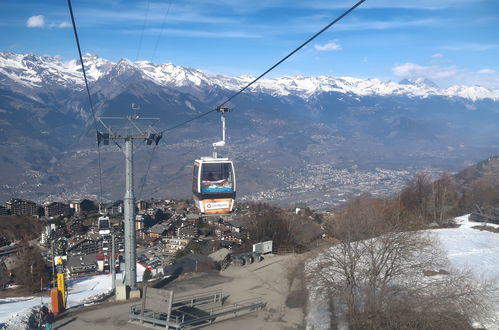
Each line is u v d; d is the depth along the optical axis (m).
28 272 60.44
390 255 27.36
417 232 29.25
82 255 80.19
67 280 62.09
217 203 33.31
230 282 30.95
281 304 26.61
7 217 119.31
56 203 140.25
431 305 23.31
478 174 144.00
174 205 159.12
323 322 23.84
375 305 24.03
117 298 27.72
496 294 28.77
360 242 28.75
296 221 56.12
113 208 139.62
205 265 35.09
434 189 78.25
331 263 26.70
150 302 23.14
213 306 26.20
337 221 34.62
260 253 37.72
